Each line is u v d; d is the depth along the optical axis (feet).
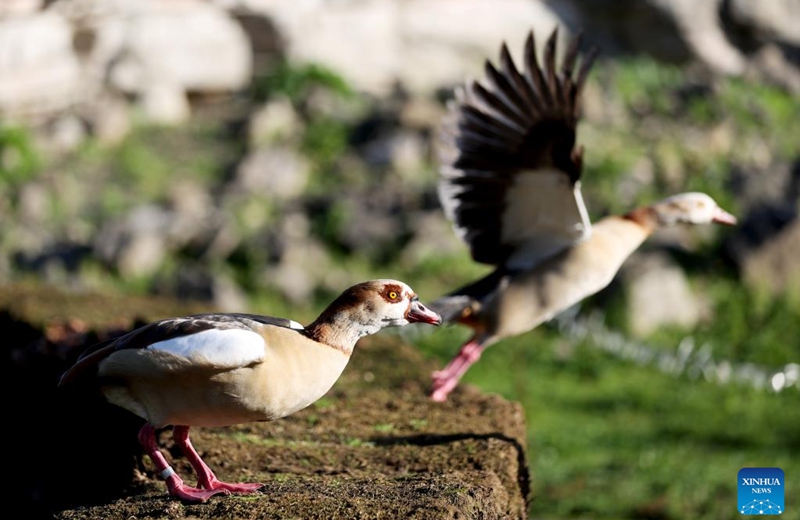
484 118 25.12
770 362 50.83
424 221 58.80
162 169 65.00
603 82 73.20
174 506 15.51
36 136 67.21
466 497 16.03
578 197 25.17
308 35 74.43
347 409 23.62
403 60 77.15
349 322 16.42
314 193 62.28
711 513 34.55
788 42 82.02
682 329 52.70
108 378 15.80
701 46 79.30
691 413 45.14
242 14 73.92
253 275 54.65
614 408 45.39
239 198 60.85
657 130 69.77
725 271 56.39
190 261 55.88
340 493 16.21
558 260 26.04
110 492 18.26
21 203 60.39
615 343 50.62
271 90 71.10
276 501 15.60
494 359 48.91
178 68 72.28
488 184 25.84
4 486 19.84
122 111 69.56
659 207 27.04
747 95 75.36
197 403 15.49
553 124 24.35
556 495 36.17
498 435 21.42
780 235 56.80
